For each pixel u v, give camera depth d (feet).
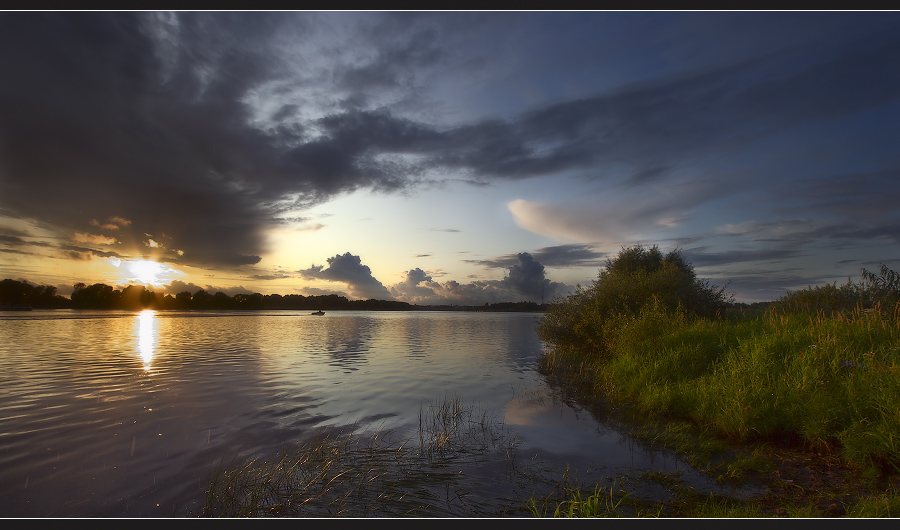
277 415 34.12
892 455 20.86
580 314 70.69
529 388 45.80
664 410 34.04
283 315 358.02
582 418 33.68
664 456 25.08
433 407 37.17
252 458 24.72
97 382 47.50
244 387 45.24
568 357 68.08
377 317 336.90
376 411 35.68
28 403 37.60
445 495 19.74
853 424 23.26
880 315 37.42
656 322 50.47
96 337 104.37
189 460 24.30
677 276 67.15
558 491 20.26
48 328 131.95
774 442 26.21
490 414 35.01
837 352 31.40
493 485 20.93
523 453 25.64
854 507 17.42
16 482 21.13
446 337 122.21
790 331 39.40
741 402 28.50
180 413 34.50
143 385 46.01
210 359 67.56
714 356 41.55
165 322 189.47
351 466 23.39
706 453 24.66
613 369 47.55
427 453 25.53
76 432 29.35
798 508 17.79
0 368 56.59
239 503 18.81
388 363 65.21
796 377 30.01
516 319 317.63
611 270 84.53
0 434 28.84
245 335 121.49
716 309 65.31
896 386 24.31
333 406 37.32
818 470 21.90
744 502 18.71
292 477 21.79
